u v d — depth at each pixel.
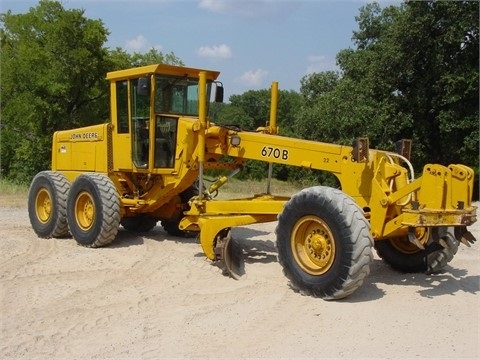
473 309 6.20
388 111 25.61
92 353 5.02
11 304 6.39
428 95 25.86
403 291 6.88
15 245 9.73
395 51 25.28
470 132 24.77
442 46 24.55
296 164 7.68
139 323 5.77
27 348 5.14
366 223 6.28
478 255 9.45
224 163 9.22
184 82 9.80
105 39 30.05
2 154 30.83
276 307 6.22
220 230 7.98
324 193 6.46
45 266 8.19
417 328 5.60
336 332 5.48
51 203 10.46
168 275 7.71
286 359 4.86
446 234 7.43
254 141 8.20
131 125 9.88
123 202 10.06
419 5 24.38
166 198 9.84
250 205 7.95
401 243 7.86
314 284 6.49
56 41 28.89
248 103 51.91
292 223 6.77
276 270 7.96
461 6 23.72
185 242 10.27
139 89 9.23
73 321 5.84
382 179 6.86
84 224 9.82
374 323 5.72
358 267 6.18
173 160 9.48
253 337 5.36
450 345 5.19
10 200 17.27
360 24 30.25
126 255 8.95
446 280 7.46
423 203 6.43
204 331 5.54
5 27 31.53
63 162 11.52
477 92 24.09
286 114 49.88
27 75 28.56
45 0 31.27
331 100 26.73
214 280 7.45
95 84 30.67
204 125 8.58
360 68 27.28
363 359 4.86
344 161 7.15
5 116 29.12
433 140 27.17
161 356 4.94
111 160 10.35
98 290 6.96
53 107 28.95
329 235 6.41
